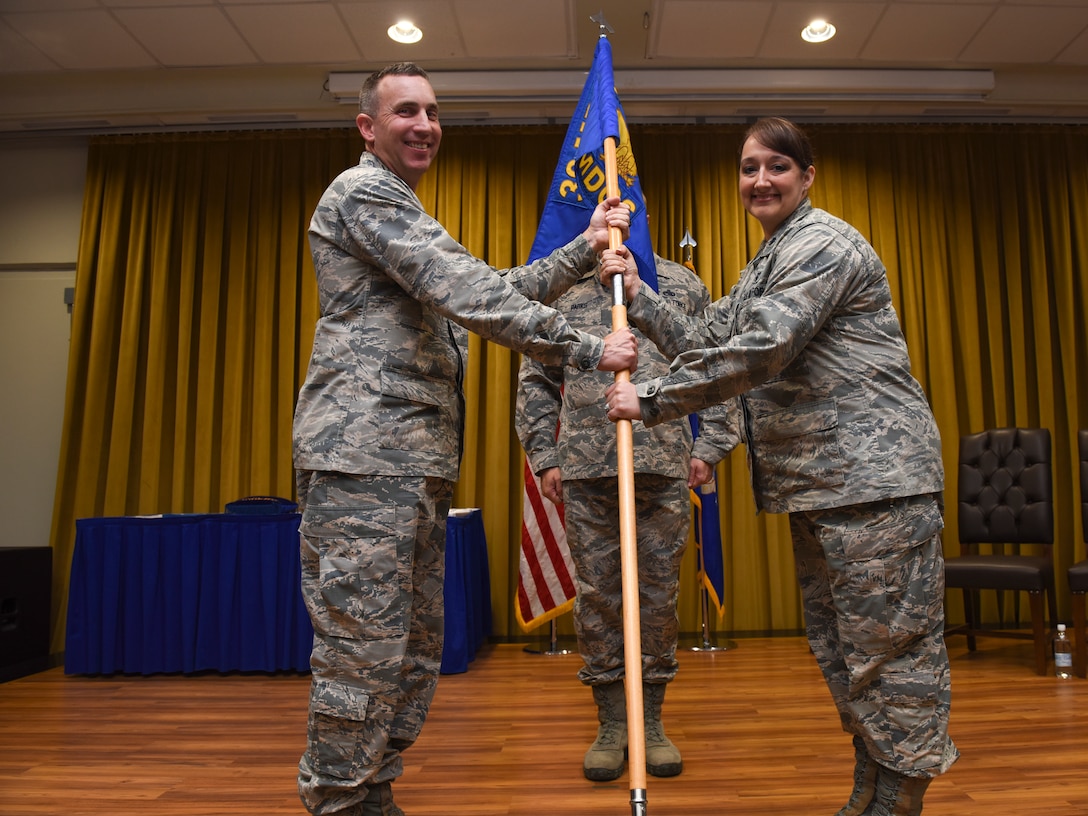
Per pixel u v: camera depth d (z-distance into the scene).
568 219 2.22
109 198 4.82
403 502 1.45
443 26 4.09
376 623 1.41
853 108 4.72
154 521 3.72
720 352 1.45
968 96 4.59
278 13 3.97
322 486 1.46
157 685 3.46
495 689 3.21
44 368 4.83
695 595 4.42
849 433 1.49
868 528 1.46
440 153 4.80
